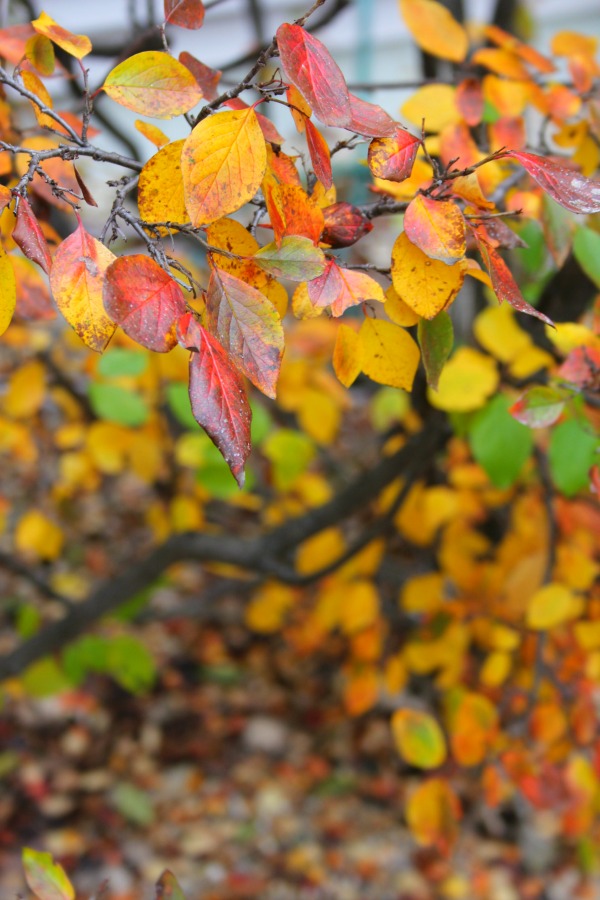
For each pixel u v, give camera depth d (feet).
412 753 4.86
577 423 4.40
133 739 11.53
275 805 10.49
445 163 3.82
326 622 7.15
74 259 3.02
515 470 4.71
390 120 3.14
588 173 4.09
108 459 6.97
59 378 6.86
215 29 16.74
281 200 3.15
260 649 13.20
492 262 3.15
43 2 17.30
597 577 6.01
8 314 3.09
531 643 5.94
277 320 3.04
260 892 9.23
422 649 6.44
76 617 7.40
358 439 11.34
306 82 3.02
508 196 3.84
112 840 9.91
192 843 9.89
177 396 5.82
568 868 9.36
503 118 4.00
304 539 6.76
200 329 2.98
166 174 3.07
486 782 5.04
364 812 10.39
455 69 5.78
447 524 7.02
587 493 5.94
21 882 8.93
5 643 11.43
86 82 3.18
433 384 3.29
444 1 5.77
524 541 6.42
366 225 3.30
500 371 5.02
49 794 10.51
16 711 11.82
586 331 3.88
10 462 10.91
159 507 7.80
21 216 3.01
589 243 3.88
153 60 3.16
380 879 9.35
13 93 4.04
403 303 3.26
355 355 3.28
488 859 9.54
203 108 3.14
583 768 5.22
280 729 11.73
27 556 12.29
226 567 7.96
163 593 13.41
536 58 4.14
